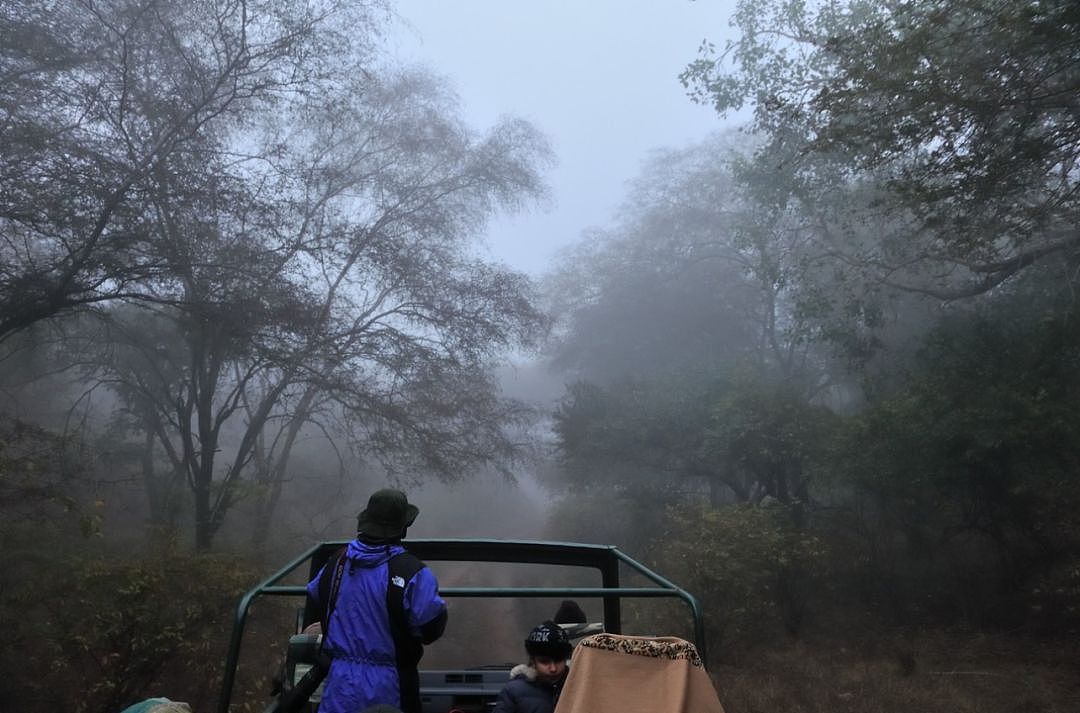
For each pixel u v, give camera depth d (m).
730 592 15.68
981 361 17.12
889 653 15.23
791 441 21.80
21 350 21.67
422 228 26.19
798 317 21.16
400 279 23.70
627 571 26.03
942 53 13.89
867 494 20.17
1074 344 16.08
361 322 24.52
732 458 24.69
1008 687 12.51
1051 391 15.66
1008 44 13.18
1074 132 13.93
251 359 20.78
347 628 3.52
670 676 3.32
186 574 10.35
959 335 18.14
